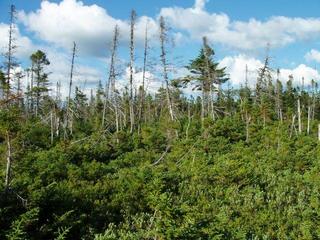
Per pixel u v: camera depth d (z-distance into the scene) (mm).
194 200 18188
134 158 32188
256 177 23516
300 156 31547
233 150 35594
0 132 13195
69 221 12617
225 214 16234
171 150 35688
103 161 31812
